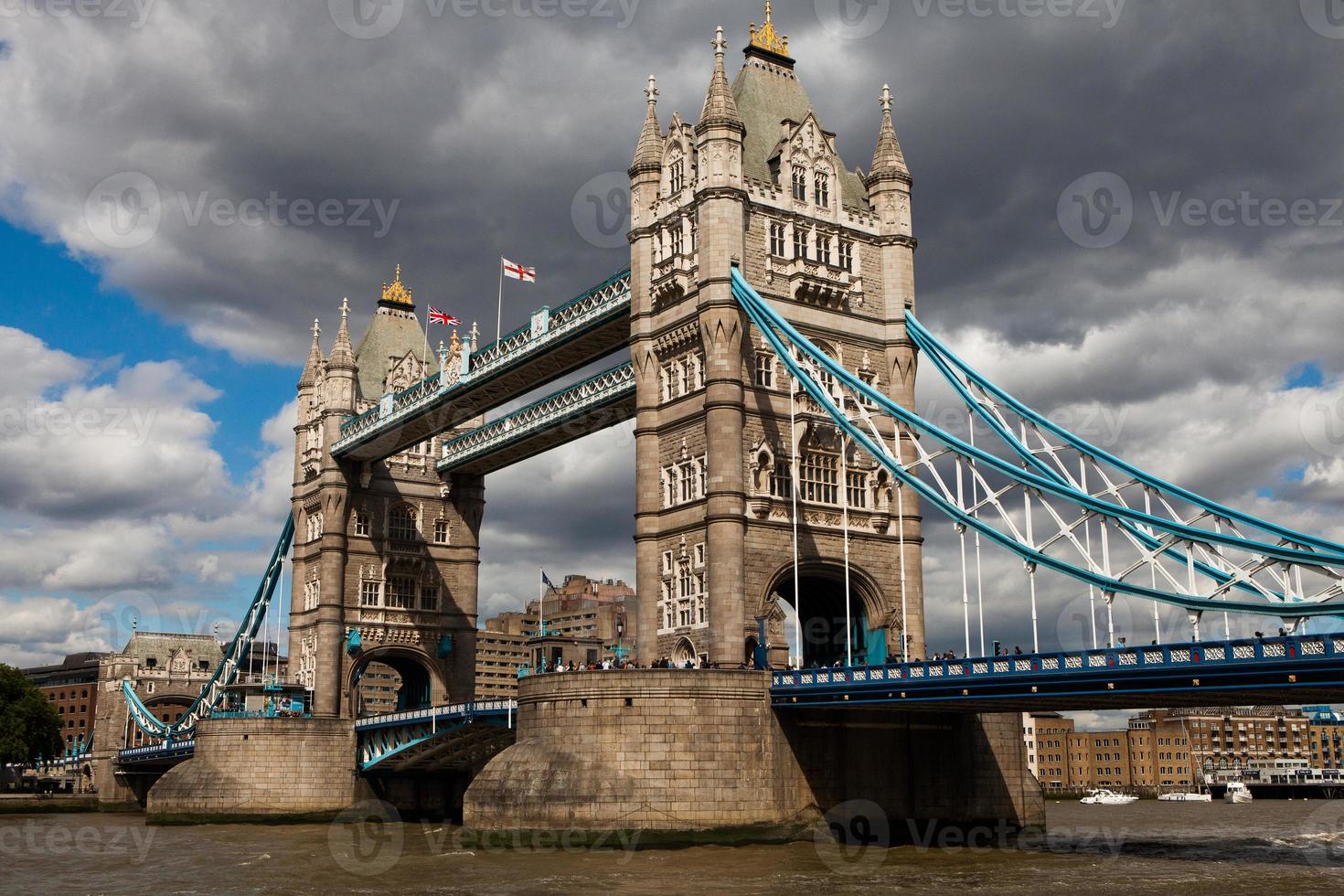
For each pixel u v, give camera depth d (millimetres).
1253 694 51875
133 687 178125
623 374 90562
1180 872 56031
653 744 66938
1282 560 53125
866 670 64250
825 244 82312
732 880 53469
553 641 125125
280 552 130125
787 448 78125
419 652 122000
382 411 114375
